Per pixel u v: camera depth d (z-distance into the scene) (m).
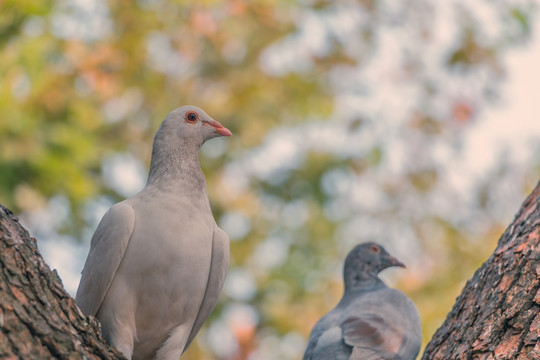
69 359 3.29
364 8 13.73
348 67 13.61
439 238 13.39
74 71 11.67
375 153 13.35
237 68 12.61
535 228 4.18
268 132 12.93
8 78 9.94
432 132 13.95
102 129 11.76
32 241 3.55
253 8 12.23
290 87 13.04
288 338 12.62
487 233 13.16
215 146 12.59
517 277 4.04
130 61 12.11
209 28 12.10
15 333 3.20
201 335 12.14
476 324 4.06
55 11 10.77
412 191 13.95
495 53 13.59
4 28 10.05
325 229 13.24
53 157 9.89
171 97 12.25
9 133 9.62
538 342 3.75
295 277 12.88
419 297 11.82
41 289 3.40
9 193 9.56
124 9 12.08
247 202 12.58
